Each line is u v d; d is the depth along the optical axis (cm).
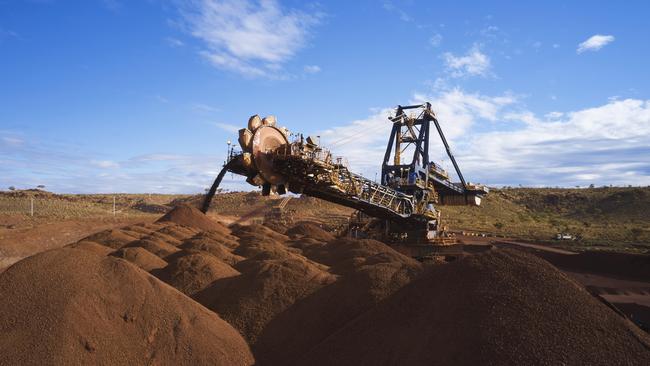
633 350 1141
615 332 1190
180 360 1410
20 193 12050
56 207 9412
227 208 11912
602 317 1235
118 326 1405
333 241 3850
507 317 1234
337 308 1802
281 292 2039
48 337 1267
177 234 4312
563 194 13675
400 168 4344
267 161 2864
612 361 1110
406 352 1275
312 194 3309
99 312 1403
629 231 8288
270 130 2922
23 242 4594
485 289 1343
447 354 1198
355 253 3228
